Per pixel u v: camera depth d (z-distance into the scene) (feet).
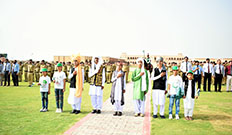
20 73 63.52
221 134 17.28
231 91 46.16
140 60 23.59
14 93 38.70
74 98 23.72
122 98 23.48
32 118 21.52
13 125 18.98
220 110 26.66
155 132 17.63
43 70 24.56
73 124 19.58
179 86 22.11
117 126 19.30
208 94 41.14
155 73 22.72
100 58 24.86
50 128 18.24
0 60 51.85
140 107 23.98
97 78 24.41
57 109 24.66
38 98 33.63
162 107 22.81
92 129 18.24
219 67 45.55
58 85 24.29
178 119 22.13
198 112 25.57
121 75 23.76
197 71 44.09
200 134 17.25
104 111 25.93
